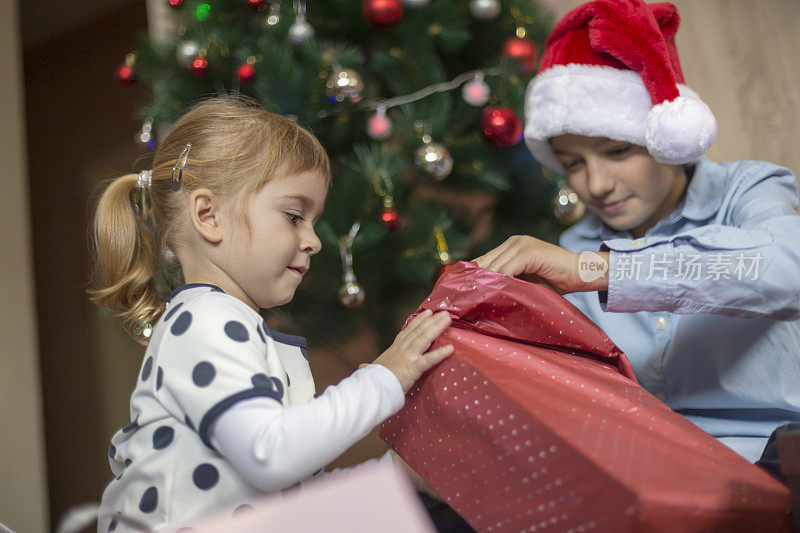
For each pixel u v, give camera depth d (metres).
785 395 0.93
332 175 1.67
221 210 0.80
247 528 0.26
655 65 0.91
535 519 0.60
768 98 1.99
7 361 1.90
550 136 0.99
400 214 1.68
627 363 0.77
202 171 0.81
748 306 0.79
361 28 1.63
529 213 1.85
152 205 0.87
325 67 1.50
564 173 1.05
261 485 0.64
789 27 2.05
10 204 1.94
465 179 1.70
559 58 0.98
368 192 1.58
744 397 0.95
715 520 0.52
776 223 0.85
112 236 0.90
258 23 1.64
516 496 0.61
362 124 1.68
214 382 0.67
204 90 1.63
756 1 2.09
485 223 1.98
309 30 1.52
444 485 0.69
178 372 0.69
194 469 0.68
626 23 0.93
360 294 1.55
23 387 1.93
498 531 0.63
